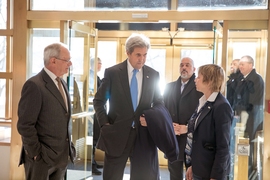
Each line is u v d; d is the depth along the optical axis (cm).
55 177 266
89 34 400
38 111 241
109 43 535
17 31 363
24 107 239
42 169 246
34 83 241
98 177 460
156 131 248
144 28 525
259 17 324
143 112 251
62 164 254
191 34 509
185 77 337
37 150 240
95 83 425
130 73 260
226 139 223
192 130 245
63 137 254
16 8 362
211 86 232
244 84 333
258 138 331
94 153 495
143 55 251
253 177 332
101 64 523
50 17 357
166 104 349
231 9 333
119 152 252
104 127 254
